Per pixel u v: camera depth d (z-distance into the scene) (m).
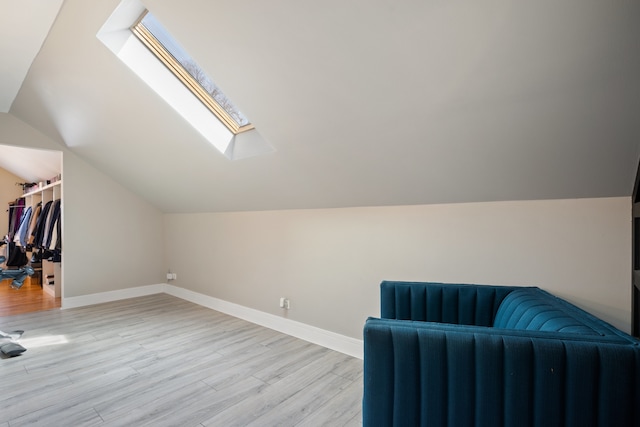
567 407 0.90
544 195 1.77
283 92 1.82
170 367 2.34
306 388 2.06
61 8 1.88
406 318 1.88
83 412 1.79
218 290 3.85
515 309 1.47
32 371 2.26
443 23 1.19
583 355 0.89
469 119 1.52
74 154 3.97
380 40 1.34
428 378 1.02
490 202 1.98
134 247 4.48
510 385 0.95
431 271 2.22
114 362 2.41
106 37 2.05
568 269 1.73
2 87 2.85
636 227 1.52
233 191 3.19
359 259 2.58
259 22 1.50
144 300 4.30
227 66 1.82
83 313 3.68
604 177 1.53
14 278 3.11
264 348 2.71
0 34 2.05
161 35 2.14
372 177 2.17
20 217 5.81
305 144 2.13
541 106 1.34
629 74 1.12
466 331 1.02
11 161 5.43
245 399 1.93
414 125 1.66
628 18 0.99
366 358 1.09
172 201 4.16
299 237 2.99
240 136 2.63
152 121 2.66
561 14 1.04
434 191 2.08
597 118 1.30
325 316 2.79
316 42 1.46
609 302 1.62
